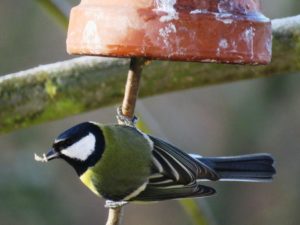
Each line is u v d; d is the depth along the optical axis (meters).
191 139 20.45
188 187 8.06
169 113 20.98
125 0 7.14
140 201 8.18
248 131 19.22
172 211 20.70
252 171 8.67
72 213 18.48
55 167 18.64
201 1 7.07
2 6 18.91
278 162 18.70
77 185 19.27
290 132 18.70
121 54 7.05
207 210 11.54
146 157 8.16
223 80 10.33
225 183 19.28
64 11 11.52
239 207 19.06
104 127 8.30
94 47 7.18
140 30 7.00
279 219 18.66
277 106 18.80
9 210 16.02
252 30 7.20
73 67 10.34
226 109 19.98
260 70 10.22
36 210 16.28
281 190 18.77
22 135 17.47
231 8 7.17
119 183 8.16
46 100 10.30
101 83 10.27
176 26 6.97
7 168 16.56
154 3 7.05
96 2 7.32
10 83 10.33
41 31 19.17
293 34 10.05
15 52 18.86
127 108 7.86
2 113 10.34
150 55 6.99
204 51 7.00
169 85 10.35
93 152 8.25
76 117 20.41
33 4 19.03
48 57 19.11
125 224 20.77
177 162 8.07
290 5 18.09
